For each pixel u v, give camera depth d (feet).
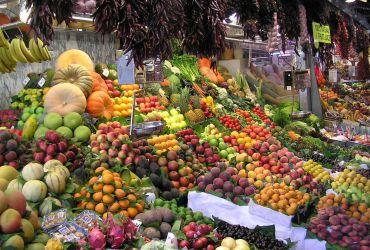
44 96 16.39
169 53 8.91
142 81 13.26
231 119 19.97
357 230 10.54
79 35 22.62
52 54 21.30
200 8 9.54
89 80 16.31
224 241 9.41
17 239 7.28
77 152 11.96
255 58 27.25
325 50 23.30
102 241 8.39
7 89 21.63
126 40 8.51
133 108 13.57
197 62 23.86
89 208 9.88
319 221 11.02
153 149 14.08
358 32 25.02
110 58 24.41
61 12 8.17
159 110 18.57
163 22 8.49
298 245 10.87
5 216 7.28
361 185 13.58
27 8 8.13
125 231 8.73
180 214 10.63
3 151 11.03
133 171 12.73
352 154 18.74
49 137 11.62
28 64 21.88
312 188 13.46
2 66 17.80
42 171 10.02
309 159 16.81
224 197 12.36
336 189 13.52
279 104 25.52
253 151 16.22
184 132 16.43
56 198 9.95
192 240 9.40
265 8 13.12
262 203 11.98
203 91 21.79
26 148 11.58
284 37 16.61
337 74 32.76
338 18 21.90
